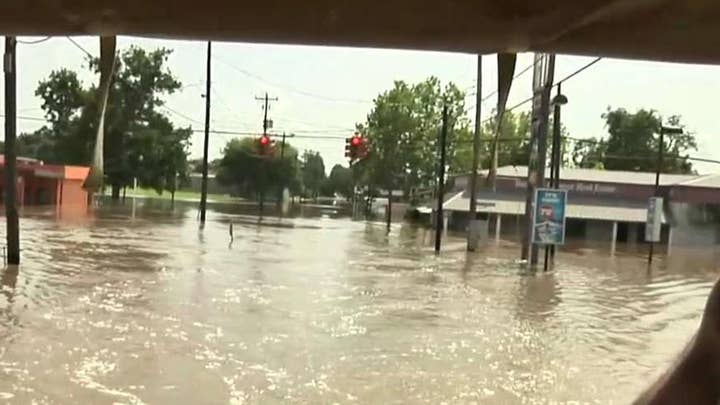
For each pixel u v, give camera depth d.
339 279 20.88
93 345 11.09
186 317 13.72
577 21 1.30
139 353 10.72
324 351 11.40
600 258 36.41
